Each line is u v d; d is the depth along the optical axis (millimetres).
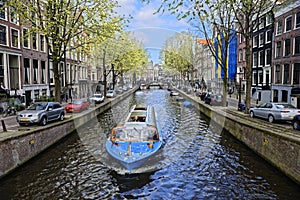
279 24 27156
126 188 9078
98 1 16094
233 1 15781
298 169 8766
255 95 32906
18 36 24344
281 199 8156
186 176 10062
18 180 9562
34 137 11906
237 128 15156
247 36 17391
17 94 23781
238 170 10547
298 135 10383
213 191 8805
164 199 8328
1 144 9398
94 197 8445
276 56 27797
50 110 14969
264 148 11500
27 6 16016
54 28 16172
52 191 8781
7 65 22922
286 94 25531
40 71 28891
